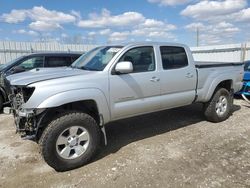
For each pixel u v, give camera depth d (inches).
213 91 221.9
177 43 199.8
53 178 136.3
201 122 232.5
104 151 169.3
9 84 160.2
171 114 259.9
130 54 168.9
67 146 142.6
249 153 163.6
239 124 225.5
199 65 211.8
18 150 172.4
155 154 163.3
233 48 608.1
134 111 172.1
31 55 306.7
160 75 181.5
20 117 141.6
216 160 153.7
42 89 134.3
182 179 132.7
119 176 136.7
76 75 148.3
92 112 159.3
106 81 154.8
